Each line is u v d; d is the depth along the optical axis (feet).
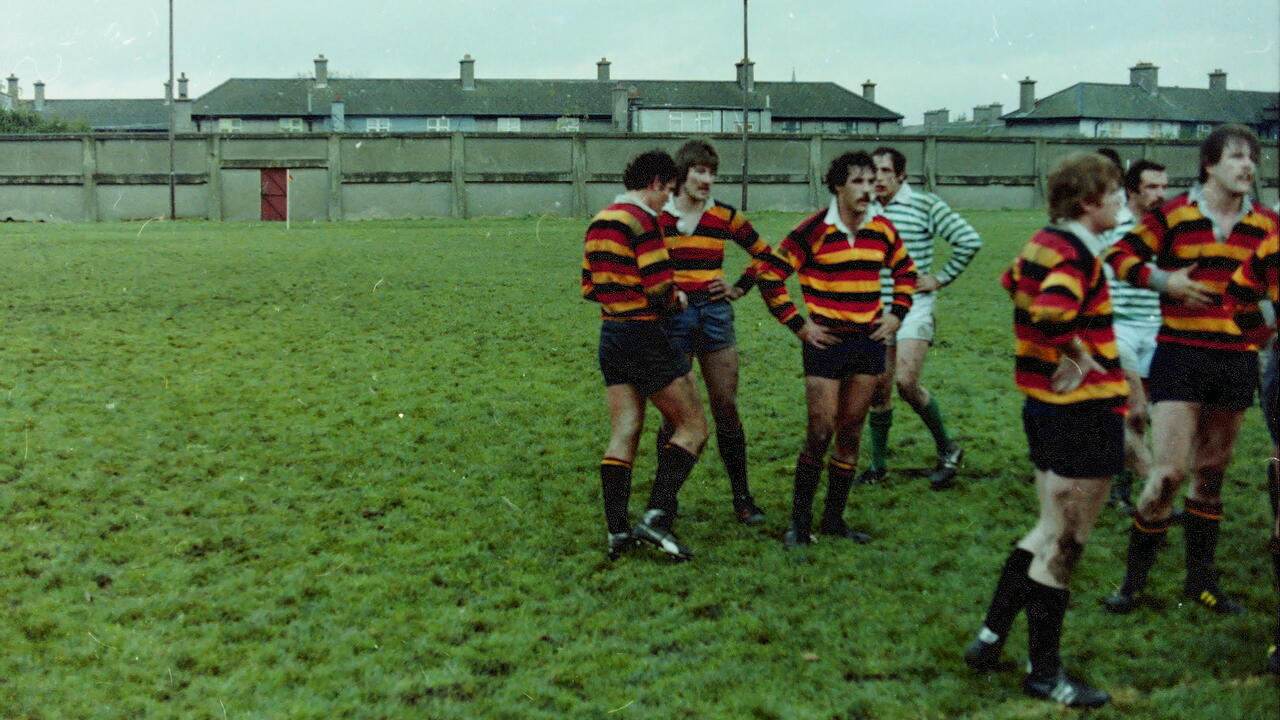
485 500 17.67
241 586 14.10
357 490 18.24
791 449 20.88
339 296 41.01
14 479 18.33
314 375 27.09
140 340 31.35
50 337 31.32
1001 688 11.10
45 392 24.41
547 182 106.83
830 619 12.86
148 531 16.10
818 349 15.07
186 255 56.80
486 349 30.91
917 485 18.47
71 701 11.13
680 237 16.25
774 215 98.32
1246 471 18.88
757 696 10.93
